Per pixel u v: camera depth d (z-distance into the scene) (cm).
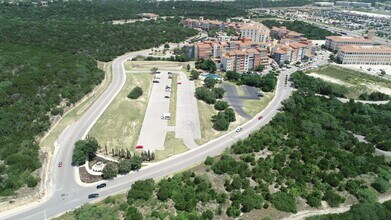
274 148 17112
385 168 16325
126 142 18312
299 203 13825
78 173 15438
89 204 13025
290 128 19425
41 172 15050
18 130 17712
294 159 16300
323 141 18075
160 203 13000
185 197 13150
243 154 16588
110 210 12438
